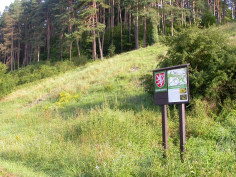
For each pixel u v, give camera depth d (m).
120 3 45.34
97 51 44.06
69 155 6.63
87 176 5.49
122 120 8.40
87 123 8.66
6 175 5.54
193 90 9.02
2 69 25.84
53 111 14.27
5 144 8.80
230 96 8.64
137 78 15.36
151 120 8.55
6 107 19.69
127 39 42.31
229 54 8.99
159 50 22.69
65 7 48.22
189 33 9.85
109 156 5.83
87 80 19.14
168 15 39.69
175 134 7.29
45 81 28.09
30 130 10.81
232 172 4.71
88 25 34.41
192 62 9.57
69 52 44.88
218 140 6.59
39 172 6.02
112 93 14.41
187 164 4.90
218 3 46.66
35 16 54.41
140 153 6.38
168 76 5.87
